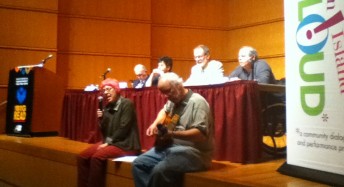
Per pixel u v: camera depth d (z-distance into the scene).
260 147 3.68
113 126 3.76
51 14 6.96
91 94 5.20
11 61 6.69
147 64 7.62
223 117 3.74
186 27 7.93
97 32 7.37
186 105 3.10
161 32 7.81
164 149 3.16
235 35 7.94
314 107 2.85
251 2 7.68
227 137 3.73
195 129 2.96
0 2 6.64
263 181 2.80
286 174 3.05
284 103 4.11
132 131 3.78
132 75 7.53
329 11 2.74
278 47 7.24
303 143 2.95
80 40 7.28
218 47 8.05
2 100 6.62
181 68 7.88
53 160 4.50
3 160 5.47
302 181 2.81
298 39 2.99
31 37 6.82
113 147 3.69
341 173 2.64
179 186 3.03
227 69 8.05
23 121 5.87
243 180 2.82
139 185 3.12
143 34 7.60
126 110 3.73
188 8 7.96
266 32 7.43
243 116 3.61
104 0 7.41
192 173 3.04
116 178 3.60
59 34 7.16
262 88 3.78
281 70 7.19
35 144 4.97
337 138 2.67
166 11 7.84
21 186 5.08
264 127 4.00
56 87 6.07
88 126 5.23
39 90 5.86
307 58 2.90
